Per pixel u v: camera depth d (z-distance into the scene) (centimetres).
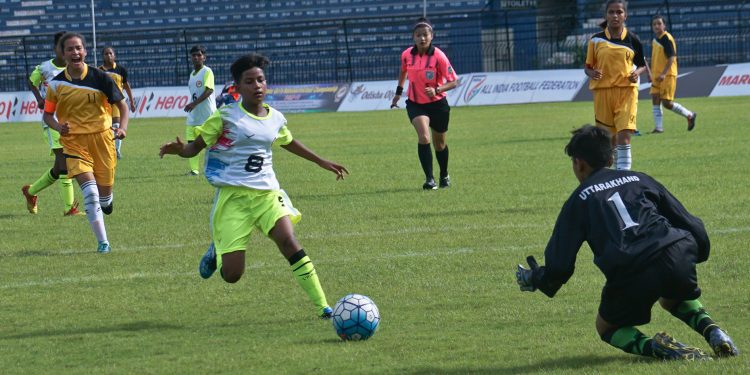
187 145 1465
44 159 4500
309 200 2747
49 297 1656
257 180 1466
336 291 1630
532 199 2573
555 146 4062
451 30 9438
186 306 1563
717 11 8331
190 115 3603
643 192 1120
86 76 2075
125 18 11069
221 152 1466
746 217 2144
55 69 2895
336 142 4766
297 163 3875
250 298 1606
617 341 1141
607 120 2628
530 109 6662
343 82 8400
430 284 1652
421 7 10512
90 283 1758
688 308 1157
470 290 1598
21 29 11044
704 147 3688
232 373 1181
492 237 2056
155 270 1859
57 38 2859
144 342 1348
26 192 2653
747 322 1323
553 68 8675
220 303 1577
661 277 1077
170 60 9669
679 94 7044
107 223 2464
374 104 7644
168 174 3641
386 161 3794
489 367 1163
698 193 2528
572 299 1505
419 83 2864
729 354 1117
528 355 1209
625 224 1091
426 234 2122
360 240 2083
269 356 1250
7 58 9162
